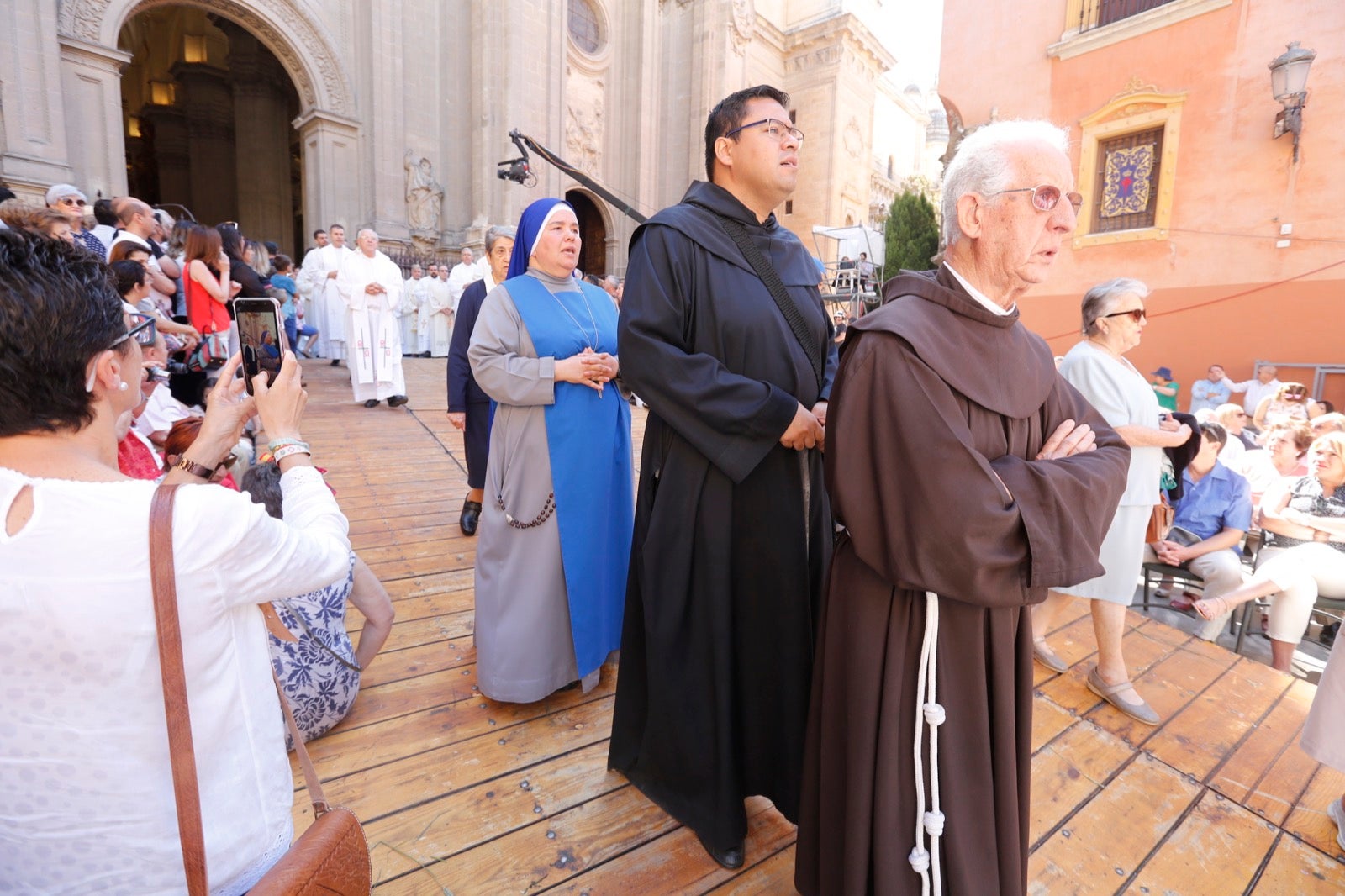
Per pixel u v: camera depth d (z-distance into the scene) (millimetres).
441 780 1996
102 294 782
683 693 1756
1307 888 1811
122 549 718
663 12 22109
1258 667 3000
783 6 26203
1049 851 1896
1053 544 1156
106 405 816
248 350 1108
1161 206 9125
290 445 1051
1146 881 1809
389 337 7113
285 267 9617
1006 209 1207
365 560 3529
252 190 20188
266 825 859
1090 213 9836
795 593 1690
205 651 773
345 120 15117
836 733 1384
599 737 2221
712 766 1736
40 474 741
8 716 709
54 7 11047
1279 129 8133
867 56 26453
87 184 11758
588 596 2328
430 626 2893
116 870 760
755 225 1777
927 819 1240
